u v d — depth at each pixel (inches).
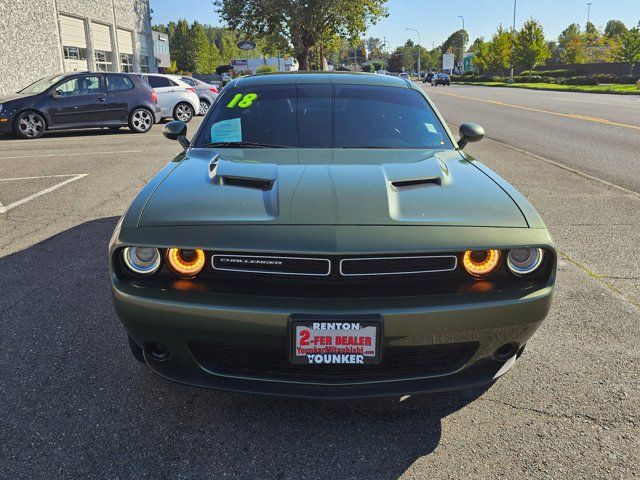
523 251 84.4
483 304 80.5
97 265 164.2
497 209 89.4
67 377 104.0
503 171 309.0
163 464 81.2
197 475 79.0
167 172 105.7
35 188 267.9
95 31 963.3
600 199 247.6
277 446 85.4
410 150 120.2
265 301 79.3
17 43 714.2
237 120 130.0
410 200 90.2
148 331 83.6
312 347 78.6
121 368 107.4
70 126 489.1
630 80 1705.2
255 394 82.9
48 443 85.4
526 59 2571.4
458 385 84.8
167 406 95.5
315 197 88.6
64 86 484.7
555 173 305.0
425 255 81.1
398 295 80.4
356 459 82.6
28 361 109.8
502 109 786.8
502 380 104.0
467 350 85.1
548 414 93.4
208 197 91.4
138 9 1149.1
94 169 317.1
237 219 84.2
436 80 2299.5
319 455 83.5
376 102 136.1
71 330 123.0
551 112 727.7
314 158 110.7
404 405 96.3
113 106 507.5
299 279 80.8
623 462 81.7
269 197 90.8
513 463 81.6
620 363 110.1
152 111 534.3
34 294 142.7
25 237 191.6
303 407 95.7
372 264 80.4
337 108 132.9
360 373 83.3
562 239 191.5
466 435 88.0
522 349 96.8
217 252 81.6
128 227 85.8
